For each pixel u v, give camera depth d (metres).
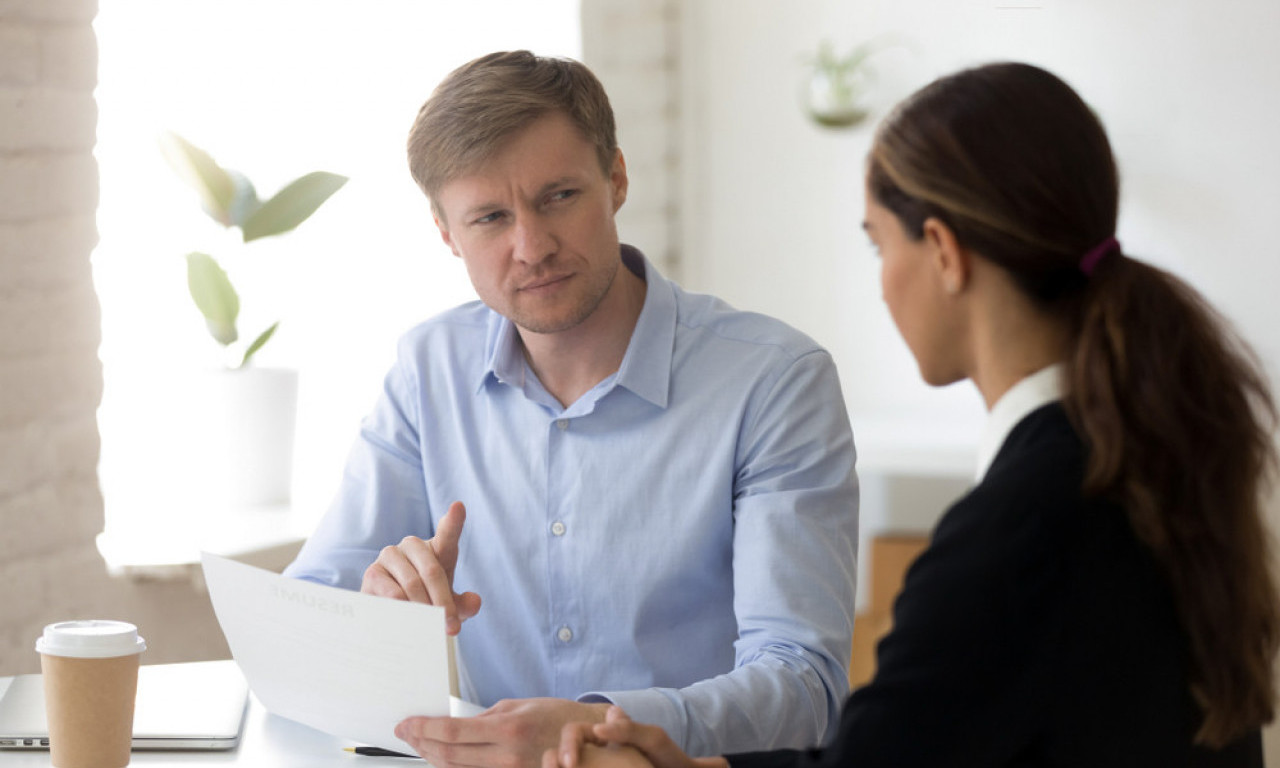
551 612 1.75
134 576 2.37
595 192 1.63
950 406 4.10
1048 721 1.04
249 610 1.38
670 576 1.70
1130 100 3.78
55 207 2.27
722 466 1.68
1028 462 1.05
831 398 1.71
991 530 1.04
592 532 1.72
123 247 2.76
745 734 1.40
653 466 1.71
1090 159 1.07
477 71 1.62
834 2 4.02
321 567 1.77
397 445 1.86
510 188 1.59
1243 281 3.74
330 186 2.59
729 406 1.70
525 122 1.58
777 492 1.63
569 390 1.76
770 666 1.46
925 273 1.12
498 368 1.76
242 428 2.62
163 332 2.81
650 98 3.99
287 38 3.08
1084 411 1.03
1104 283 1.06
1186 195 3.76
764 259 4.21
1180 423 1.01
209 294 2.55
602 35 3.69
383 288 3.24
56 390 2.28
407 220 3.27
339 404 3.17
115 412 2.73
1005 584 1.03
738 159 4.18
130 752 1.38
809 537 1.59
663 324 1.74
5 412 2.19
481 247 1.63
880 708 1.06
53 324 2.27
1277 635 1.06
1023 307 1.09
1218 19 3.69
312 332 3.15
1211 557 1.01
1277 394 3.47
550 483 1.75
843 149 4.09
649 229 4.05
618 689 1.72
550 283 1.62
